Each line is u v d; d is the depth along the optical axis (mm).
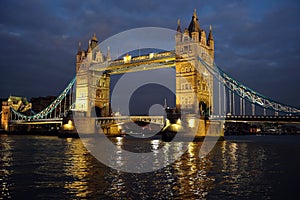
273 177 30219
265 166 37469
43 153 52875
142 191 24531
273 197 22953
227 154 51312
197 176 30562
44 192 24266
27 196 23188
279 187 25953
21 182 27750
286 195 23484
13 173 32219
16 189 25219
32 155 49500
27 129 171875
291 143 89312
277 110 82500
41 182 27750
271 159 44688
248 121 85500
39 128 175125
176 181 28156
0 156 48000
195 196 23172
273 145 77750
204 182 27781
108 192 24219
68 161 41625
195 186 26219
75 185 26547
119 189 25156
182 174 31625
